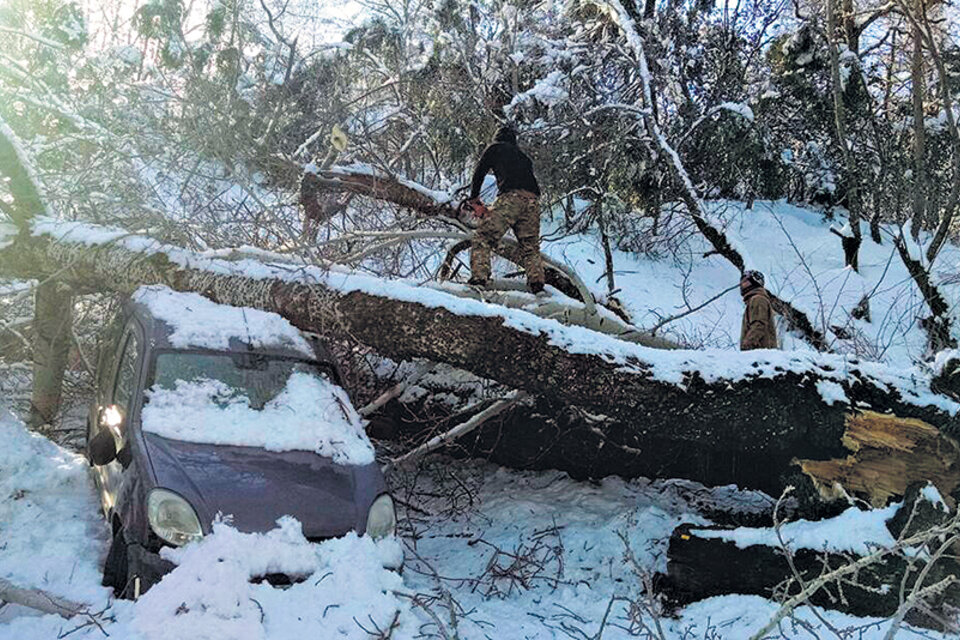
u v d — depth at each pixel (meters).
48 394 7.11
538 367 5.57
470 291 6.75
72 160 8.09
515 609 4.77
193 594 3.68
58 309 7.14
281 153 7.67
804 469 5.38
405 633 3.85
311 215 7.38
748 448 5.47
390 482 6.93
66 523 4.85
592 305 7.08
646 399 5.46
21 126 8.63
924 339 9.61
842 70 13.68
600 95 12.74
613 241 12.70
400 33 12.11
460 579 5.06
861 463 5.19
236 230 7.07
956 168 10.48
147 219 6.78
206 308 5.60
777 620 3.26
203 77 7.89
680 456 6.57
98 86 8.42
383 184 7.48
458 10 12.08
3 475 5.24
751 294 7.34
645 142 12.44
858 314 10.45
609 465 6.88
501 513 6.34
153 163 7.55
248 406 4.91
